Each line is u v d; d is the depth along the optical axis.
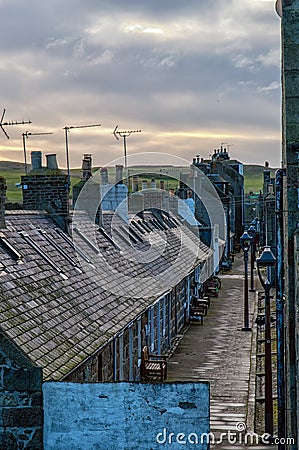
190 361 21.66
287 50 10.18
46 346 11.27
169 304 24.20
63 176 19.05
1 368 9.48
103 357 14.23
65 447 9.52
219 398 17.47
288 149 10.26
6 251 14.17
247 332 26.30
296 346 9.55
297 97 10.19
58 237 17.98
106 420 9.49
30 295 12.90
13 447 9.49
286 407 11.32
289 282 10.30
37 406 9.47
